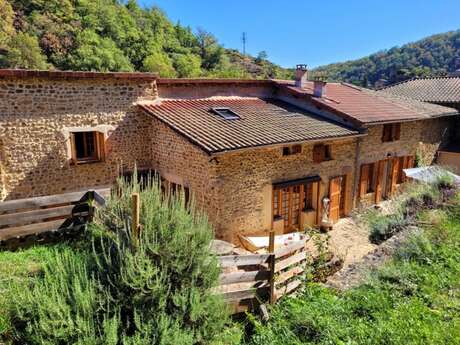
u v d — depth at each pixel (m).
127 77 10.23
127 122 10.46
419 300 4.76
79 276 4.18
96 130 9.83
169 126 9.55
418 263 5.82
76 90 9.40
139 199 4.81
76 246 6.12
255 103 13.38
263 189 10.20
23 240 6.36
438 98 19.95
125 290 4.20
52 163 9.23
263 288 5.82
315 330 4.54
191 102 11.92
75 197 6.78
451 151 18.06
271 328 4.91
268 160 10.18
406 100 18.33
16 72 8.36
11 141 8.58
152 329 4.05
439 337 3.88
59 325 3.64
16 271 5.04
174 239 4.56
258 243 9.27
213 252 5.28
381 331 4.11
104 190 7.04
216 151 8.45
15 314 3.75
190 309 4.39
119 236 4.62
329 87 16.80
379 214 11.68
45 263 4.73
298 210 11.54
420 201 8.80
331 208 12.16
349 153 12.64
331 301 5.04
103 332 3.87
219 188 9.13
